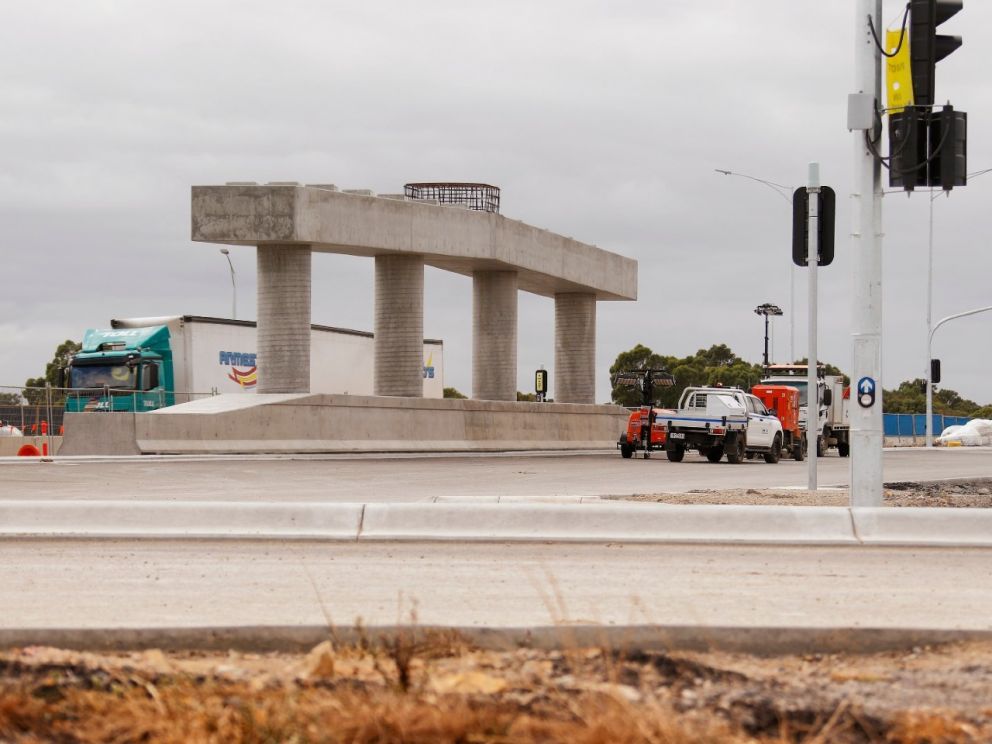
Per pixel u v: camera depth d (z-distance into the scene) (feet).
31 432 150.10
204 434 126.11
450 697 24.17
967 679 27.71
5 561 45.96
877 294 59.93
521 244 160.56
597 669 27.40
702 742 21.80
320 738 21.70
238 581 40.75
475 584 40.42
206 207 130.93
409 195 159.12
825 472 118.32
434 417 148.87
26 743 21.97
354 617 33.24
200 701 23.67
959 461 165.78
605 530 54.03
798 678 27.84
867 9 59.82
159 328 165.27
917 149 57.00
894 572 44.65
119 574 42.34
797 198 82.17
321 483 90.27
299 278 134.92
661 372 156.46
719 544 53.42
